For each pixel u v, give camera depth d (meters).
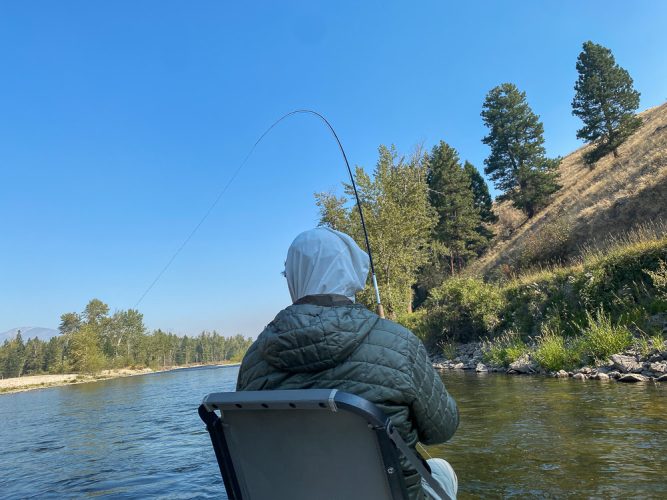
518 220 47.12
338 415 1.32
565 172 54.41
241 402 1.39
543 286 14.78
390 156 28.88
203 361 162.88
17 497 5.00
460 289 18.52
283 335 1.43
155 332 123.00
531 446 4.31
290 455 1.42
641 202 21.41
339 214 26.58
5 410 19.25
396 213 25.92
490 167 47.59
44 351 98.38
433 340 19.84
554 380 8.88
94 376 65.19
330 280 1.62
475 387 8.99
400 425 1.40
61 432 10.23
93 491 4.88
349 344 1.40
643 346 8.70
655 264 10.91
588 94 40.69
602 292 12.00
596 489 3.11
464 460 4.10
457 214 42.41
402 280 27.08
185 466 5.63
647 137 36.41
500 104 47.09
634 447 3.93
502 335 15.71
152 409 13.56
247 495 1.51
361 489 1.34
